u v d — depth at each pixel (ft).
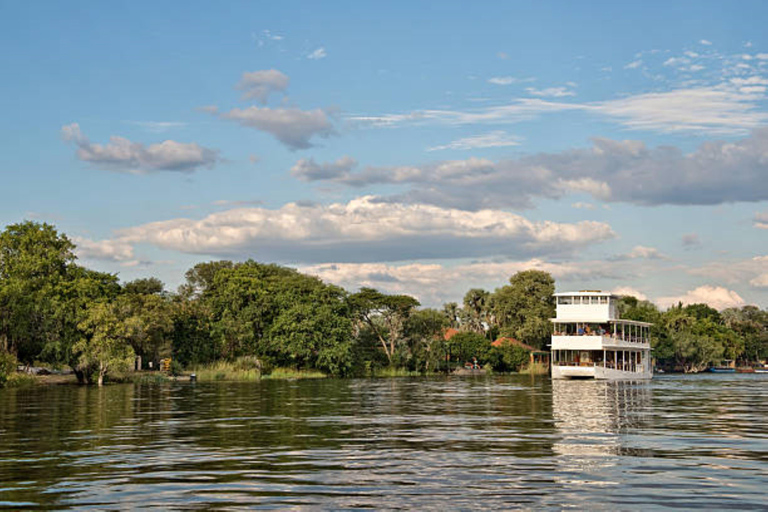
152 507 43.62
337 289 350.02
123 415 108.99
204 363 320.50
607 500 45.06
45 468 57.62
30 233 282.77
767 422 97.09
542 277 485.15
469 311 539.70
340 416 107.34
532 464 59.16
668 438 77.41
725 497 45.80
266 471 56.13
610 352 301.22
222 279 358.84
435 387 219.20
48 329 238.68
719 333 579.48
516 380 290.35
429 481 51.62
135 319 233.14
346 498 45.93
